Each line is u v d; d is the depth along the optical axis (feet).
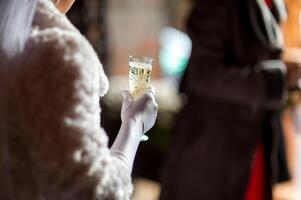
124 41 27.43
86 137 5.32
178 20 26.13
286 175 12.45
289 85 11.65
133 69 7.03
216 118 11.50
